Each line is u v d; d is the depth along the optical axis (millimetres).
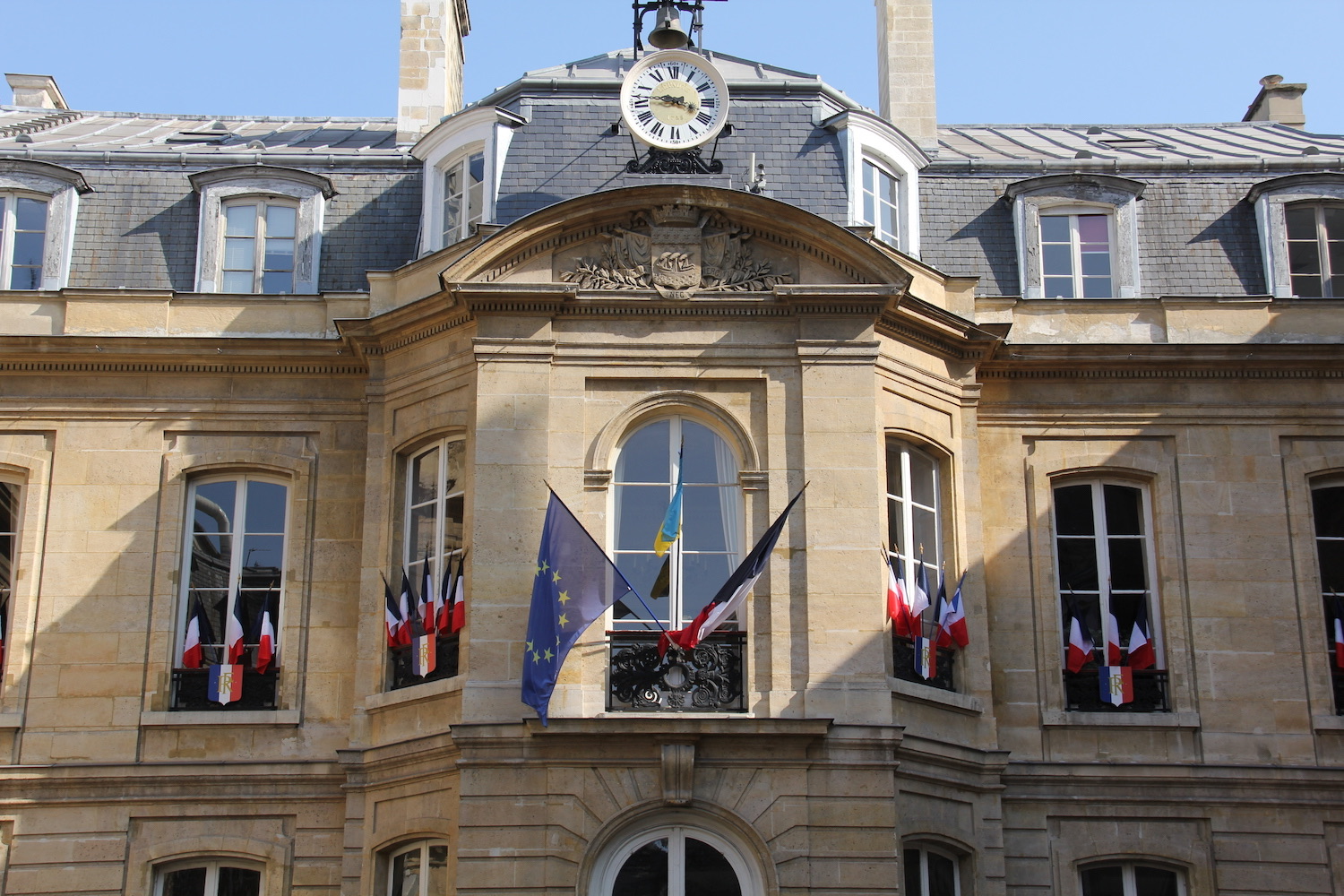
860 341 20812
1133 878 21141
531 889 18766
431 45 27375
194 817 21047
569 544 19641
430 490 21641
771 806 18984
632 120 22344
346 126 29641
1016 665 21750
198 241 23734
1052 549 22359
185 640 21906
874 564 20016
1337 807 21172
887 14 27359
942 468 22141
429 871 19875
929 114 26875
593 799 19031
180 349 22578
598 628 19719
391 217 24203
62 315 22938
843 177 22859
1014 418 22797
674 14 24219
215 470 22609
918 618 20828
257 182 23953
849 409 20578
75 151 24422
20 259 23656
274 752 21281
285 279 23781
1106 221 24188
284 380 22797
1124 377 22891
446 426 21344
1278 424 22688
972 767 20641
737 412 20688
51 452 22469
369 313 22625
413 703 20406
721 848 19094
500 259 21047
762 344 20875
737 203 21094
